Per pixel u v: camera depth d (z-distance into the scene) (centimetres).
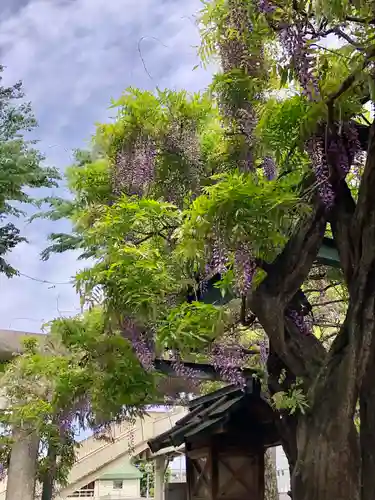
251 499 335
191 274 284
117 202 329
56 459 485
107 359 354
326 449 207
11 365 448
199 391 452
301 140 248
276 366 261
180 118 351
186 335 265
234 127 292
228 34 265
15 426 436
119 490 1413
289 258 244
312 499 205
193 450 369
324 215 241
